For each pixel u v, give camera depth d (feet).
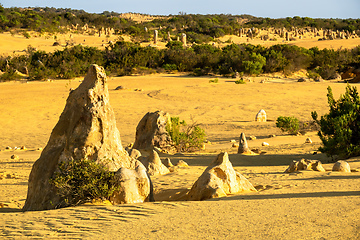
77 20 587.68
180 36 485.15
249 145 83.15
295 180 35.55
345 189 28.37
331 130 61.98
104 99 31.04
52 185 29.43
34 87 201.05
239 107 149.59
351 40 428.97
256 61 254.88
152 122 78.23
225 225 19.20
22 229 20.12
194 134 78.89
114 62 278.46
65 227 20.17
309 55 280.10
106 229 19.48
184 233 18.10
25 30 470.39
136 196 28.66
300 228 18.04
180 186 36.35
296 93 171.73
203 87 192.95
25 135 115.65
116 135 31.83
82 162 29.12
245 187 31.04
